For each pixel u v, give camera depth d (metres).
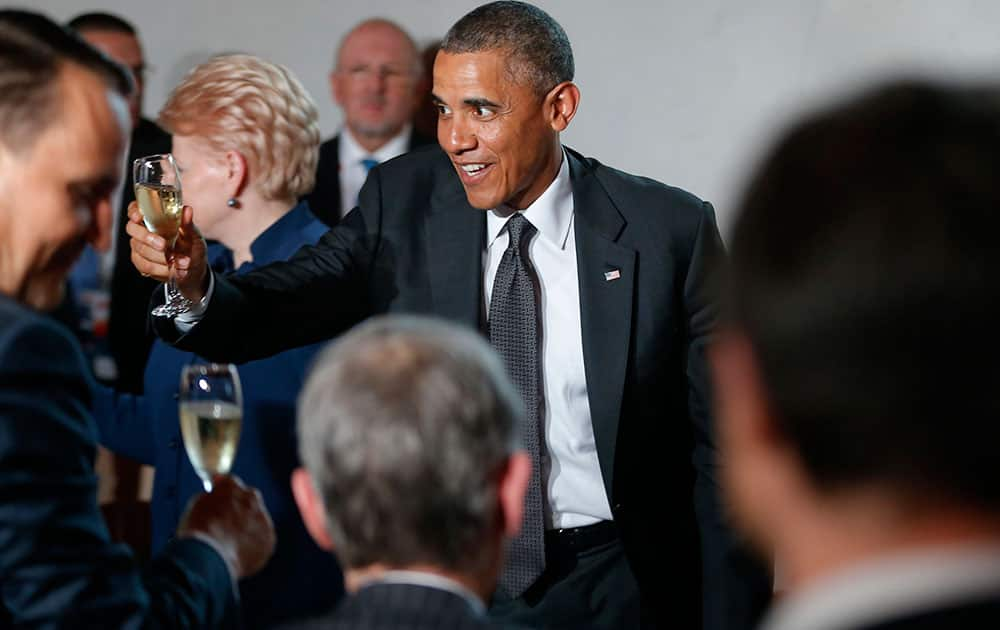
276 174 2.39
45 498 1.21
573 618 2.14
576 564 2.16
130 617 1.26
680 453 2.28
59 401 1.25
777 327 0.57
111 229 1.36
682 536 2.25
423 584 1.01
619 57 4.79
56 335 1.27
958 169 0.54
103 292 3.72
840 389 0.55
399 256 2.25
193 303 2.03
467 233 2.23
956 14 4.63
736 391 0.62
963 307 0.53
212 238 2.45
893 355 0.54
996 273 0.53
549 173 2.20
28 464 1.21
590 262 2.18
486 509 1.03
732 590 2.17
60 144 1.27
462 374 1.04
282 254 2.38
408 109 4.19
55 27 1.31
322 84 4.92
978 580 0.53
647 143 4.82
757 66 4.73
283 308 2.16
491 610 2.16
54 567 1.21
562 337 2.18
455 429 1.01
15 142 1.26
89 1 4.89
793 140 0.58
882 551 0.57
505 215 2.22
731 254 0.60
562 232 2.22
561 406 2.17
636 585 2.17
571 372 2.17
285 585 2.22
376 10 4.87
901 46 4.67
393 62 4.14
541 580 2.15
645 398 2.19
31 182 1.27
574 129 4.84
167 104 2.40
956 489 0.55
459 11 4.83
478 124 2.11
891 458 0.55
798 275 0.56
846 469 0.56
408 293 2.23
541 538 2.13
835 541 0.58
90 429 1.30
